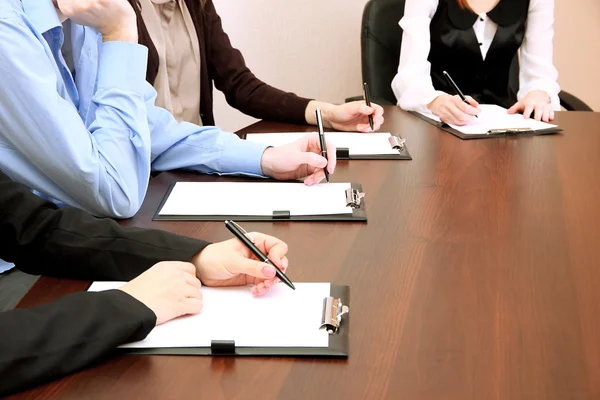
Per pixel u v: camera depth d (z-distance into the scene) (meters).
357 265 0.98
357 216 1.16
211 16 2.04
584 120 1.90
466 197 1.27
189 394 0.69
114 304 0.78
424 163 1.49
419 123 1.88
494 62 2.51
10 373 0.70
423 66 2.31
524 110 1.94
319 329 0.80
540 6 2.44
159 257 0.94
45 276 0.97
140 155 1.22
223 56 2.04
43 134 1.12
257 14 3.00
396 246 1.04
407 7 2.42
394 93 2.38
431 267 0.97
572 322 0.82
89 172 1.13
